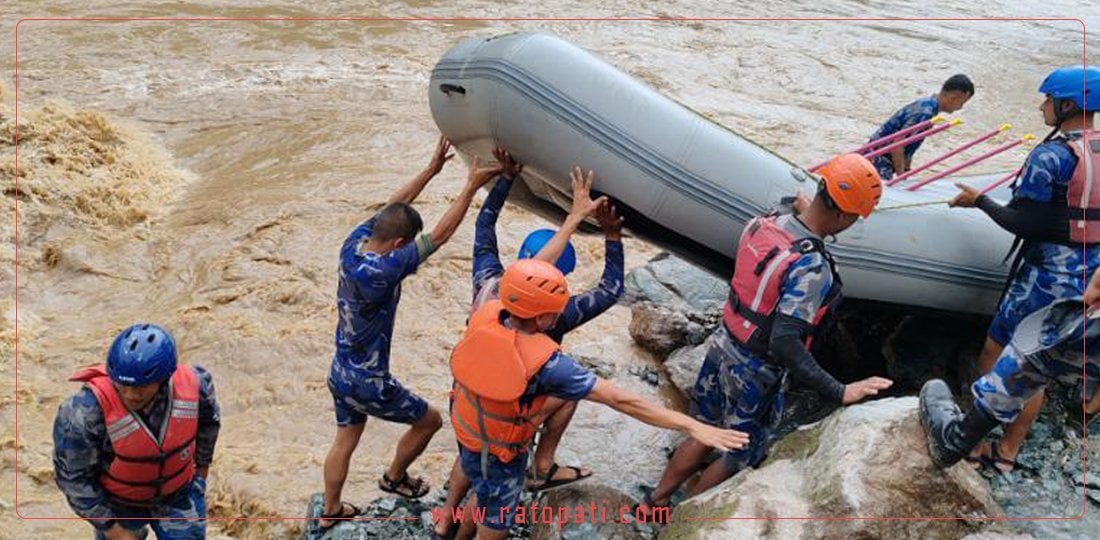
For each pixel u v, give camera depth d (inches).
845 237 196.1
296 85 462.9
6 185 330.0
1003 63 562.9
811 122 463.2
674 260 275.0
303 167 375.6
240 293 280.4
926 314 209.2
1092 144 166.1
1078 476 173.8
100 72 462.6
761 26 607.8
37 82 443.5
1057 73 166.7
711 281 263.7
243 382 242.1
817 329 154.2
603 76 183.8
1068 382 147.9
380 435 215.6
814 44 577.6
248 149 395.2
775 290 151.3
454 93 190.5
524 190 213.0
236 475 201.8
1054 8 688.4
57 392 240.4
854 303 205.0
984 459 176.1
